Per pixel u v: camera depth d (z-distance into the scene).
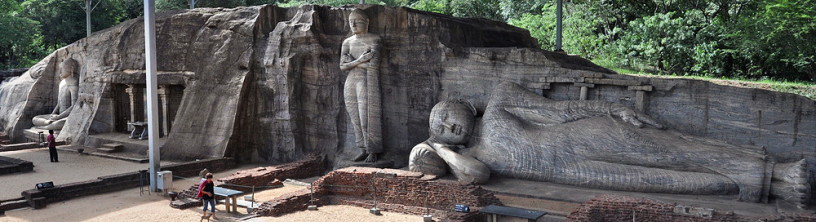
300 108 18.83
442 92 17.64
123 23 24.08
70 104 26.44
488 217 11.92
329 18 19.00
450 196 12.85
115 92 23.86
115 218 13.04
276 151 19.22
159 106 22.55
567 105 14.94
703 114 14.26
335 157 18.28
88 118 23.98
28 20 41.38
